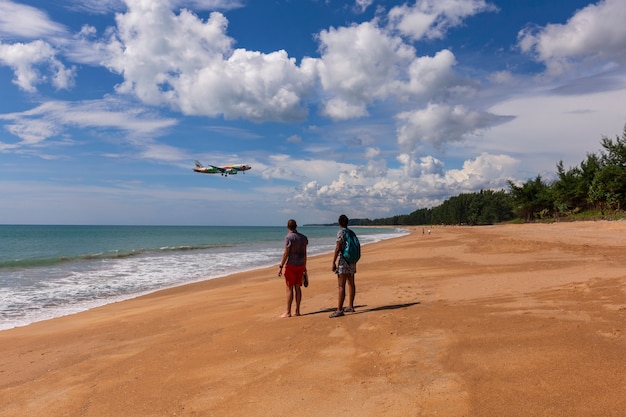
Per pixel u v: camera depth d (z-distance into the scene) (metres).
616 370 3.50
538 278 9.38
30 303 12.02
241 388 4.15
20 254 34.16
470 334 5.04
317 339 5.66
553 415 2.89
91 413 3.93
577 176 68.81
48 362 5.98
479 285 9.16
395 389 3.67
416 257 19.52
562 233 33.03
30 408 4.21
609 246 18.06
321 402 3.61
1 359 6.41
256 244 50.75
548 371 3.64
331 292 10.33
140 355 5.82
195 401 3.95
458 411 3.11
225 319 7.93
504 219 117.25
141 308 10.52
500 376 3.66
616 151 60.25
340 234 7.32
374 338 5.36
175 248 41.25
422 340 5.00
